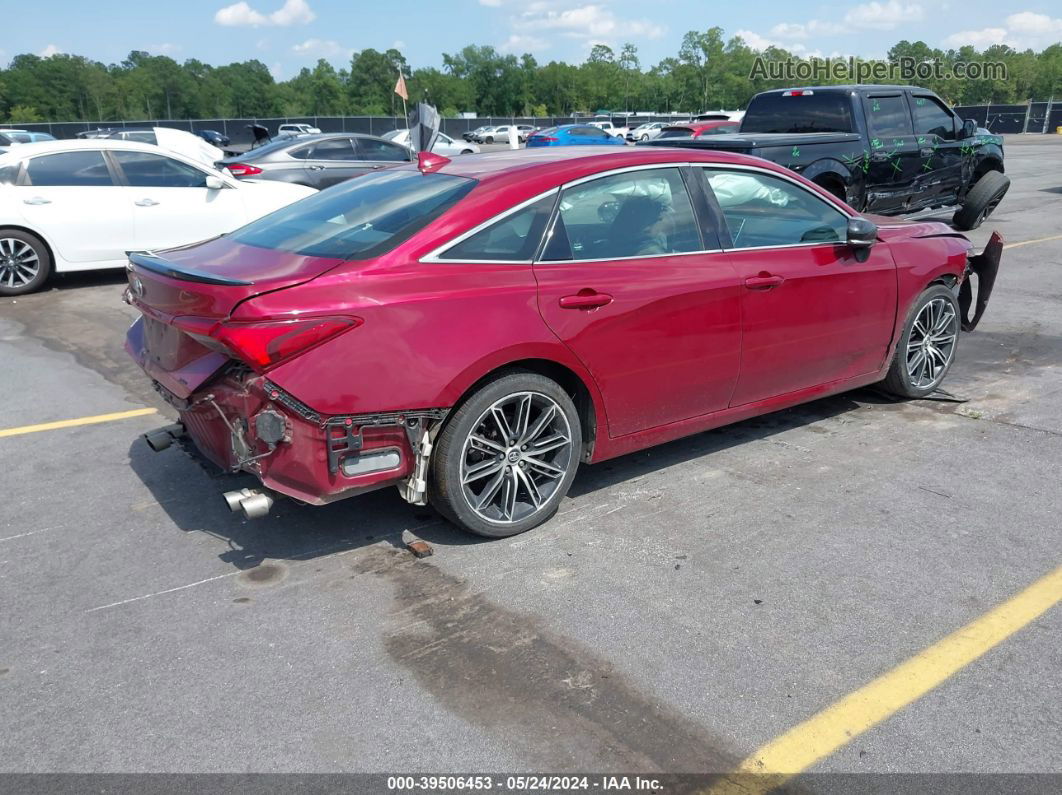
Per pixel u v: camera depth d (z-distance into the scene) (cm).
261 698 282
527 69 12038
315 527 401
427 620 325
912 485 439
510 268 366
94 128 5284
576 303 376
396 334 334
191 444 404
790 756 255
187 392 345
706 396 439
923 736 263
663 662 298
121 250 961
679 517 407
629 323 394
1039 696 280
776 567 361
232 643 312
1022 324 763
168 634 319
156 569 365
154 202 970
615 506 420
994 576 352
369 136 1436
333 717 273
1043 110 5406
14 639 316
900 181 1084
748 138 959
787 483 444
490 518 379
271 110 11881
